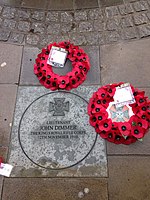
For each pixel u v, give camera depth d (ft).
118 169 3.47
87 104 3.92
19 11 4.86
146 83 4.07
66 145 3.64
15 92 4.07
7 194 3.37
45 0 4.97
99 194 3.33
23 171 3.50
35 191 3.38
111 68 4.22
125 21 4.66
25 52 4.43
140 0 4.86
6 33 4.62
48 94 4.03
